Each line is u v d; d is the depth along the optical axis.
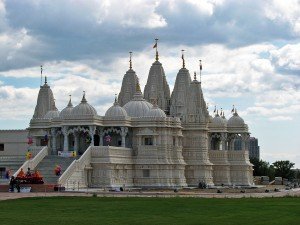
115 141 144.75
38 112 165.88
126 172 137.75
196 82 160.25
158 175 139.75
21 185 108.44
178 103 162.00
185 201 79.50
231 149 178.12
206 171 155.62
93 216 58.56
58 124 144.00
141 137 142.50
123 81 170.50
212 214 62.00
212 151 167.38
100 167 130.25
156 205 71.88
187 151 156.12
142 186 140.00
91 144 137.25
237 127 174.38
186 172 155.38
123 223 52.72
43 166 126.50
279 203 78.19
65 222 53.00
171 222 53.91
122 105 168.25
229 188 150.38
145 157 141.00
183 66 165.62
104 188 126.94
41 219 55.28
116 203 74.44
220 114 180.12
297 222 55.12
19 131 180.88
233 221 55.44
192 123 156.62
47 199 80.44
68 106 146.75
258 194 110.38
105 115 141.88
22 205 70.81
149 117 141.88
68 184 118.81
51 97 168.00
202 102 166.88
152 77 166.12
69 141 143.50
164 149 141.50
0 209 65.56
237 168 169.88
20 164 132.00
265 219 57.53
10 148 180.75
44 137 152.12
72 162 124.00
